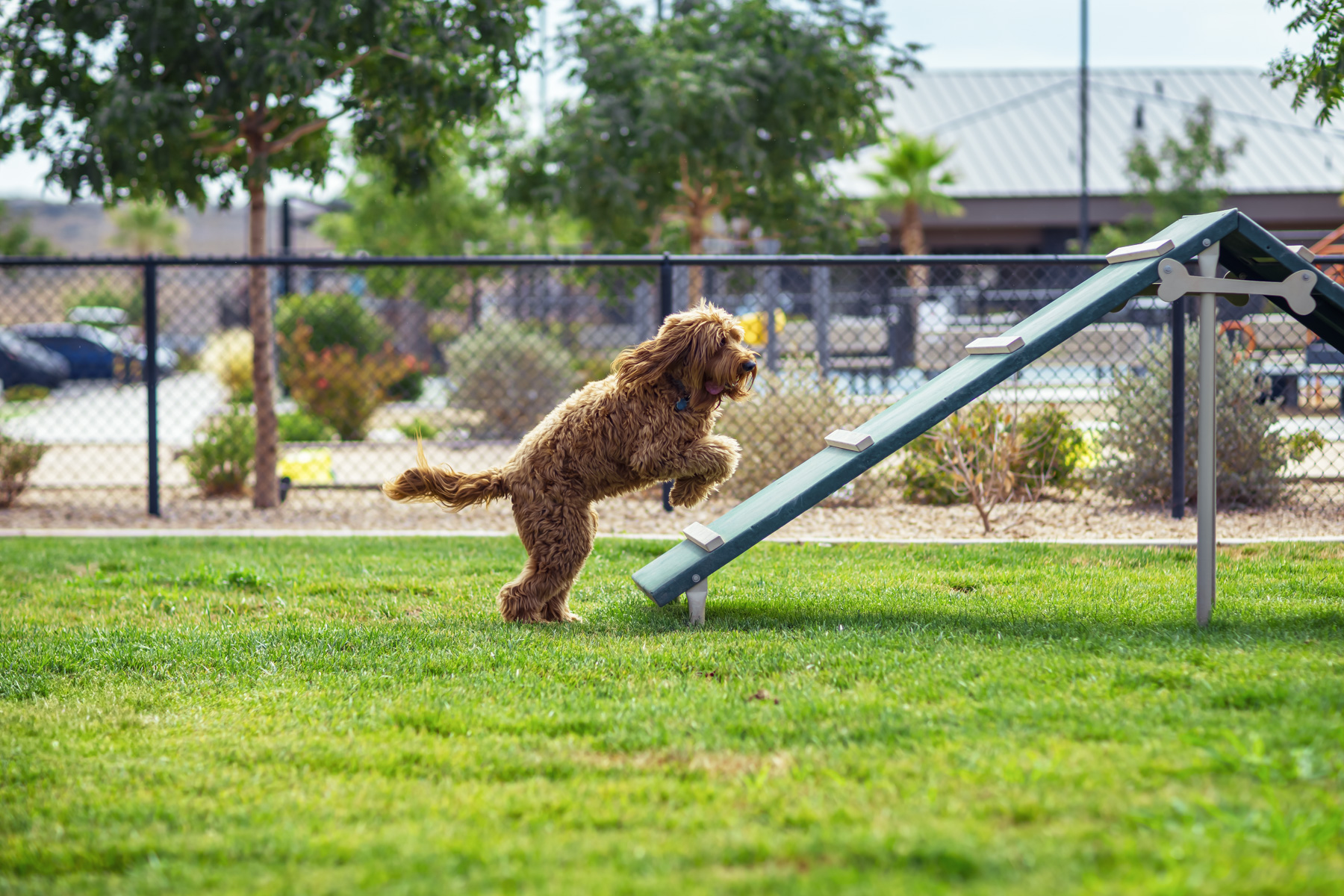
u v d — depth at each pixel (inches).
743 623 184.2
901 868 89.9
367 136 339.0
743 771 115.3
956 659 154.0
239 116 327.6
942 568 231.6
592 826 102.3
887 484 330.0
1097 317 170.6
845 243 509.7
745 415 326.3
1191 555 238.4
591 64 480.1
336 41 325.1
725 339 179.5
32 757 125.3
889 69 490.9
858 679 147.3
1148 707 128.6
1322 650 152.6
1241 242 177.6
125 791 115.2
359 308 574.6
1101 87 1114.7
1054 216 994.1
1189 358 300.5
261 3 308.8
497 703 142.3
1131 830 94.9
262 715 140.5
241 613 204.8
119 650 173.3
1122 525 284.2
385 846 98.0
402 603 210.5
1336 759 108.6
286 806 109.3
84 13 303.7
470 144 526.0
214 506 354.9
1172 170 841.5
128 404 734.5
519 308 645.9
